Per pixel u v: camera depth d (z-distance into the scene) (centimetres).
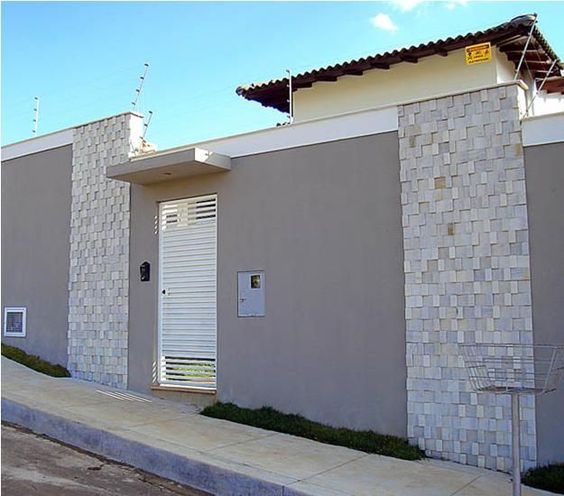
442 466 694
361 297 797
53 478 609
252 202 902
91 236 1084
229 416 844
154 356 982
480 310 716
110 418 785
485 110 733
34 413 783
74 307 1091
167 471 653
